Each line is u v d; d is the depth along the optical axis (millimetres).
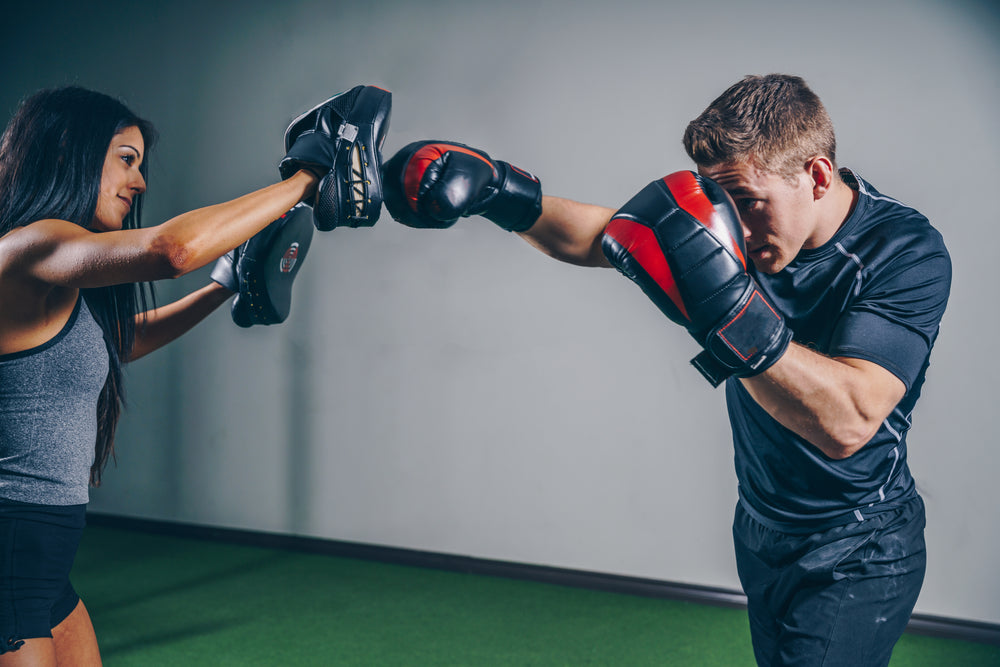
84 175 1278
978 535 2730
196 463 3953
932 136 2756
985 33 2689
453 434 3490
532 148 3328
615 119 3197
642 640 2682
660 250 1007
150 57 3988
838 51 2869
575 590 3205
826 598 1192
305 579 3312
